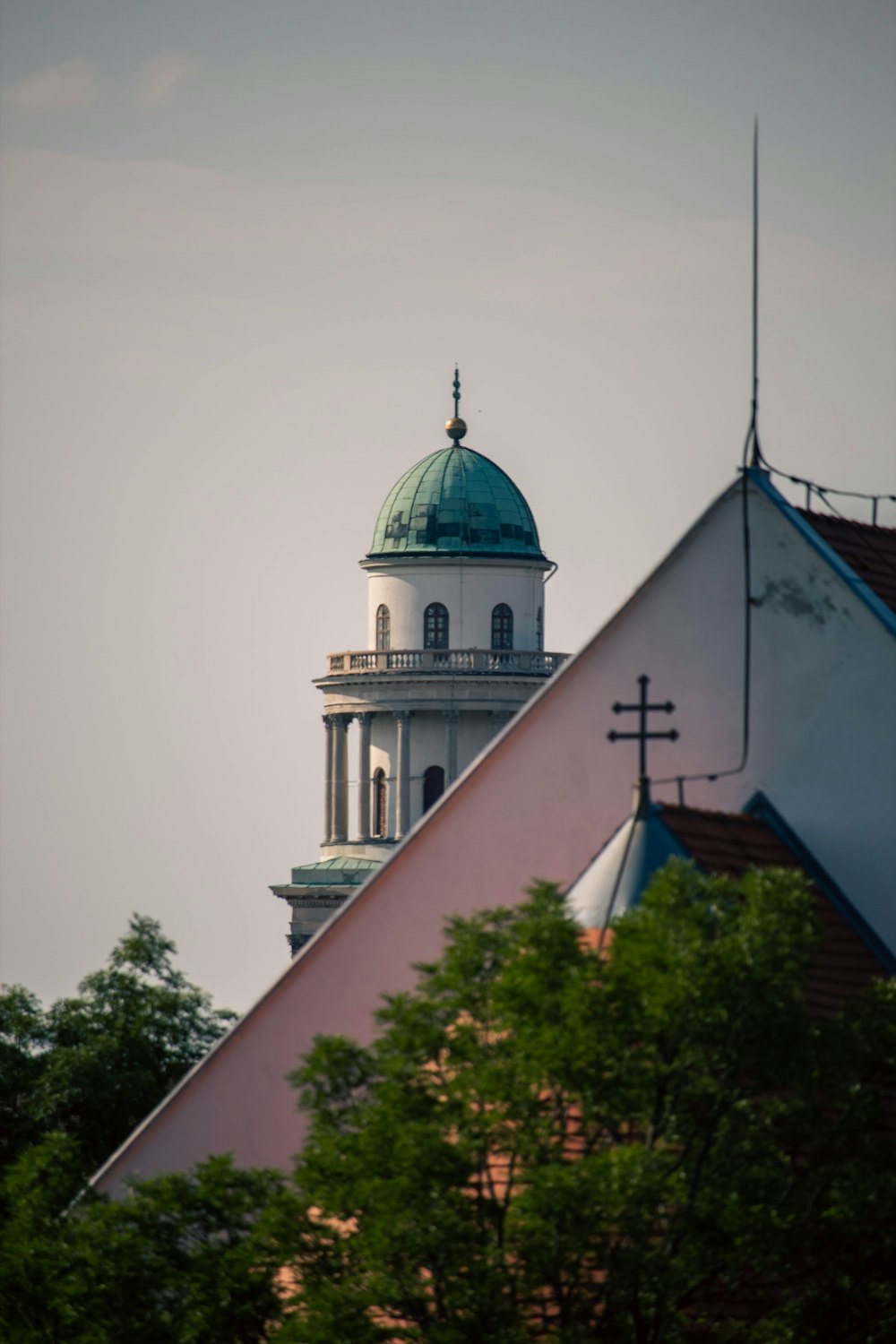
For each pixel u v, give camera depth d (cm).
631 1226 9150
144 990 16962
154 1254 10594
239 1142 12481
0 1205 13388
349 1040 10769
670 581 12181
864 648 11762
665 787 12106
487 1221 9594
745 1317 10181
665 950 9288
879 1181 9500
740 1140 9506
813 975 10988
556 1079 9400
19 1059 16538
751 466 12156
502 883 12269
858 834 11688
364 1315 9769
